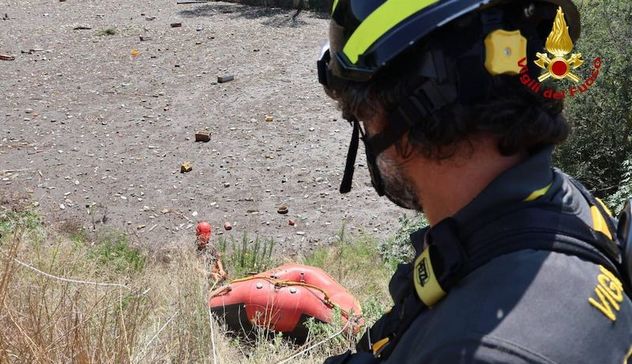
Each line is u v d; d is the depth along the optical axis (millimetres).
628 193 6738
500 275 967
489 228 1014
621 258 1050
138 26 20688
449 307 980
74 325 2963
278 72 17422
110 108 15711
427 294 1024
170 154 14062
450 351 927
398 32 1060
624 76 9273
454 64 1040
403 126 1085
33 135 14547
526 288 948
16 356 2742
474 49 1038
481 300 954
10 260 3324
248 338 5484
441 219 1114
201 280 4355
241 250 11141
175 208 12555
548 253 987
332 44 1200
